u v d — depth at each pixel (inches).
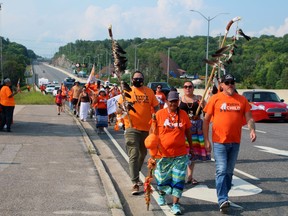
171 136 259.1
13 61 3954.2
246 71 3029.0
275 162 424.8
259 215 258.7
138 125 306.3
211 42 4148.6
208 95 333.7
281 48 3575.3
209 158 326.3
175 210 258.4
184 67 3927.2
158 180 264.4
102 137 629.0
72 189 295.6
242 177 358.0
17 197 272.7
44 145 492.1
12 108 613.6
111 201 265.9
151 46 5191.9
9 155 422.0
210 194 304.5
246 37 281.9
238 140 266.2
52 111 1079.6
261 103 873.5
